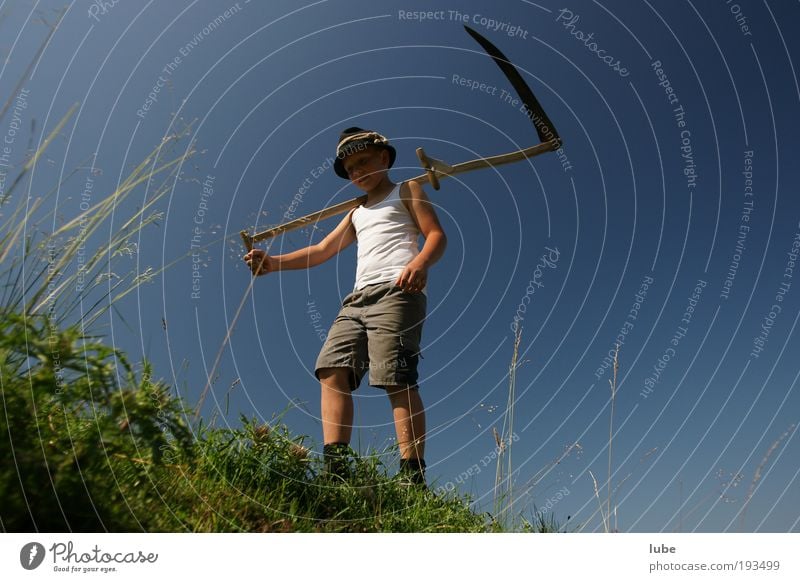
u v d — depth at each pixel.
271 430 2.31
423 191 3.25
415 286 2.92
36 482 1.21
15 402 1.21
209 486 1.85
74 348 1.25
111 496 1.40
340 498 2.19
